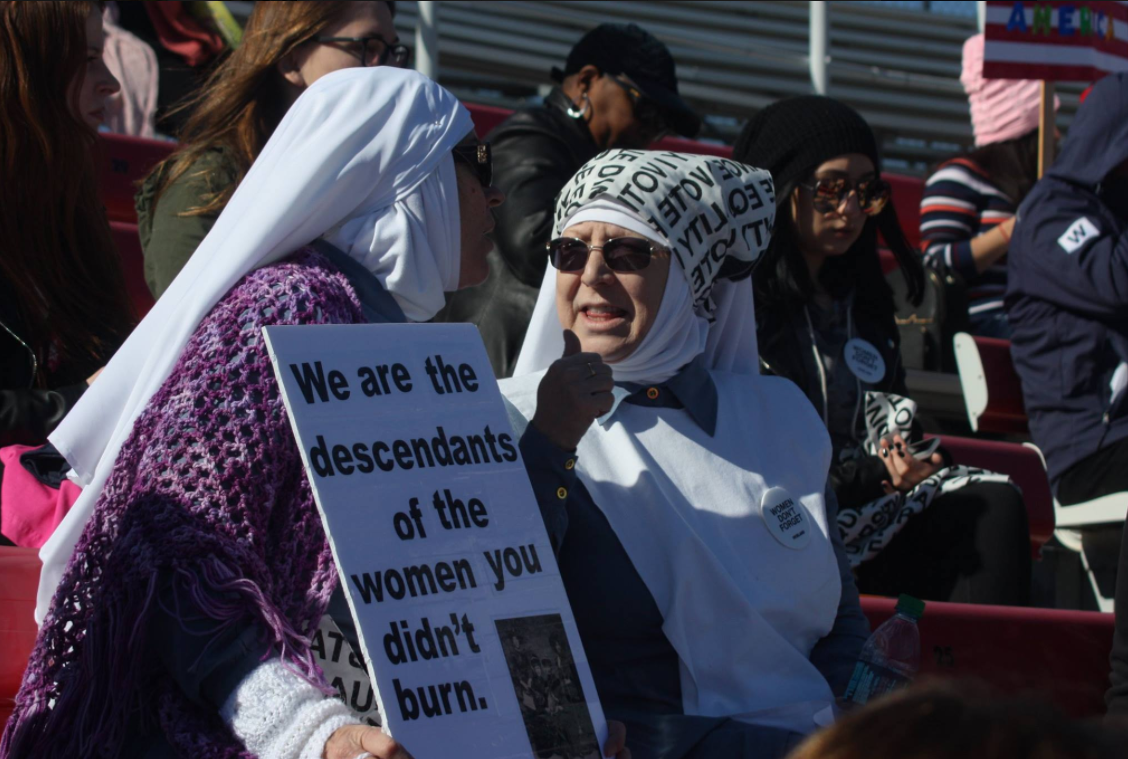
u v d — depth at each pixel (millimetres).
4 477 2594
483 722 1832
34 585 2361
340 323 1993
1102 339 4910
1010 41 6008
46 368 3176
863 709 1014
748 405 2846
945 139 9523
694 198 2762
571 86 4648
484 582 1906
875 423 3893
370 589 1809
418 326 2002
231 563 1791
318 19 3895
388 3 4062
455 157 2289
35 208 3178
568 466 2297
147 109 6090
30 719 1827
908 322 5574
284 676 1777
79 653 1838
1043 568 5285
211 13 6059
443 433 1956
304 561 1899
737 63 9078
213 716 1840
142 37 6297
